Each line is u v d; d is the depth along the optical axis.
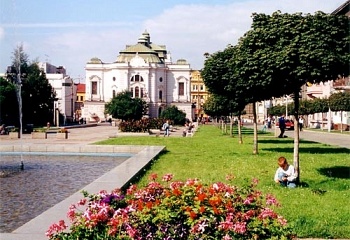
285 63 13.22
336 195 11.73
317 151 25.59
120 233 5.68
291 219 9.06
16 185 15.92
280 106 83.56
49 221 8.20
